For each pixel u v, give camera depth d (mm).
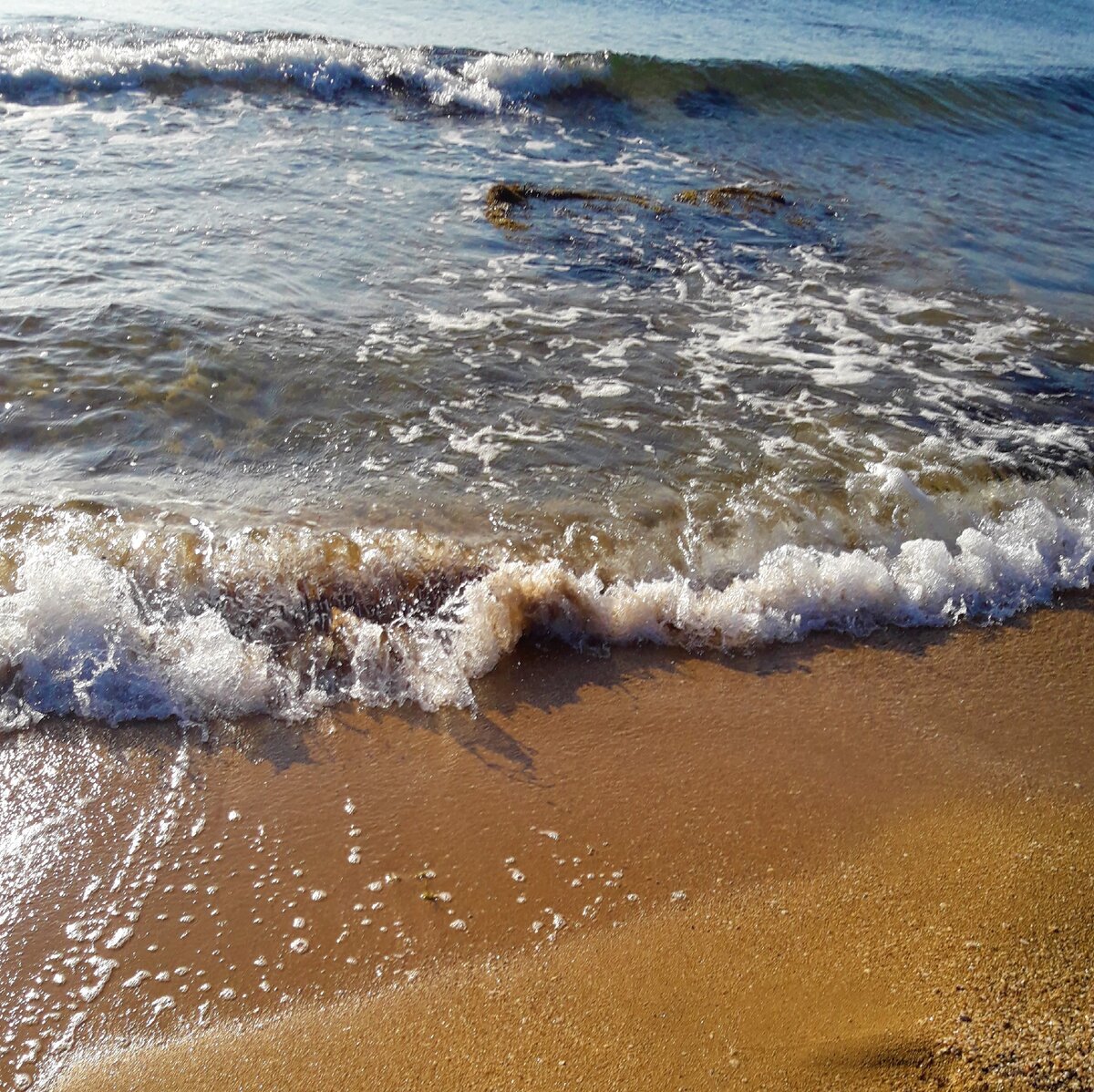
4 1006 2914
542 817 3666
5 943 3100
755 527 5230
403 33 15625
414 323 7109
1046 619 4973
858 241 9492
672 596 4703
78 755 3811
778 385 6699
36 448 5453
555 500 5332
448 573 4672
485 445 5781
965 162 12234
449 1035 2875
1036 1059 2723
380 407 6078
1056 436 6332
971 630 4863
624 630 4598
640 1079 2732
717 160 11602
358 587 4582
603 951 3154
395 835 3557
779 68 13984
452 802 3709
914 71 14680
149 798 3654
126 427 5684
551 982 3043
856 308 8031
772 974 3066
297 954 3113
